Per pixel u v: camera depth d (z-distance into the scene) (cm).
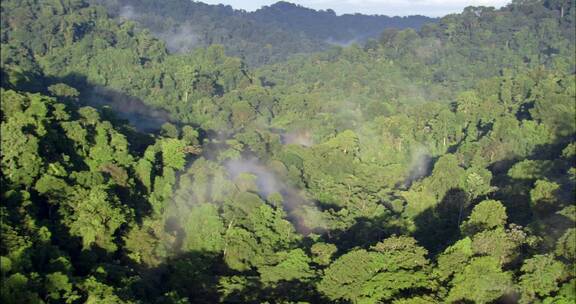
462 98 15712
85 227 7062
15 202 6906
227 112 16625
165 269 7675
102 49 19375
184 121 16412
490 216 7931
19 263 5728
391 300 6469
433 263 7100
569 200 8675
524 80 16025
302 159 12912
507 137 12706
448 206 10106
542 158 11769
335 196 11538
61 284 5756
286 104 18088
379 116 16125
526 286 6238
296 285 7356
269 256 8206
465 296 6331
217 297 7156
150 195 8925
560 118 12450
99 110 11600
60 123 9006
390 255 7106
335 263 7175
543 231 7656
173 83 17938
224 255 8175
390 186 12325
